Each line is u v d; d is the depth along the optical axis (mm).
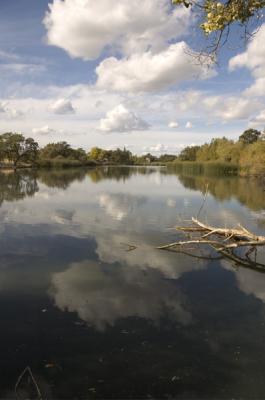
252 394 5984
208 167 85188
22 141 104688
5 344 7348
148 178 65312
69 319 8438
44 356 6949
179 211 24672
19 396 5855
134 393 5969
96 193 36188
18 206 26109
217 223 20531
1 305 9203
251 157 67875
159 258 13570
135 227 19016
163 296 9914
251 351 7215
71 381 6230
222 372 6543
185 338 7668
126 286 10594
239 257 13922
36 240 15930
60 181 53750
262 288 10641
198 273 11938
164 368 6625
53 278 11188
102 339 7562
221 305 9383
